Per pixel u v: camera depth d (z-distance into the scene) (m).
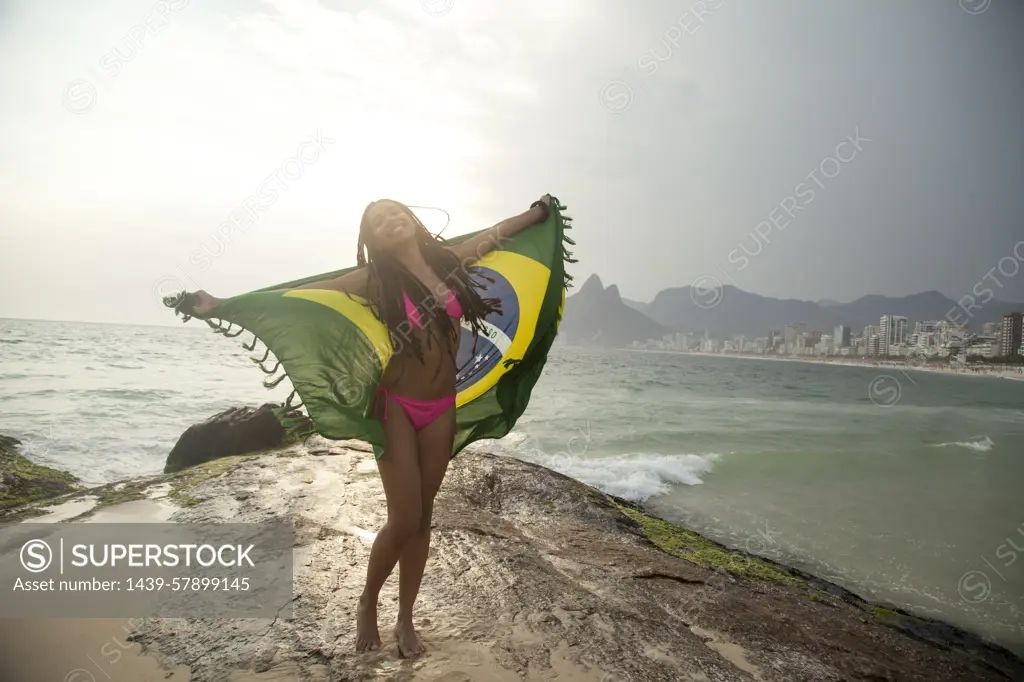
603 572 4.44
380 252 2.79
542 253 3.64
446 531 4.70
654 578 4.53
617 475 11.23
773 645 3.66
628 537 5.83
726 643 3.58
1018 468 12.22
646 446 14.69
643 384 35.12
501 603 3.55
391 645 2.95
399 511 2.71
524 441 15.21
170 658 2.80
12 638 2.93
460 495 6.12
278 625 3.10
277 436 9.55
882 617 5.03
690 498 9.58
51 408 15.57
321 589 3.53
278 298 2.94
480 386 3.65
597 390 31.03
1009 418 22.25
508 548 4.52
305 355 2.90
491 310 3.09
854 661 3.66
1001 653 4.63
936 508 9.04
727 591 4.54
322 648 2.90
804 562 6.71
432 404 2.81
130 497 5.27
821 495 9.81
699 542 6.28
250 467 6.36
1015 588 6.09
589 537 5.49
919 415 22.52
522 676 2.79
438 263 2.90
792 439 15.90
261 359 2.90
